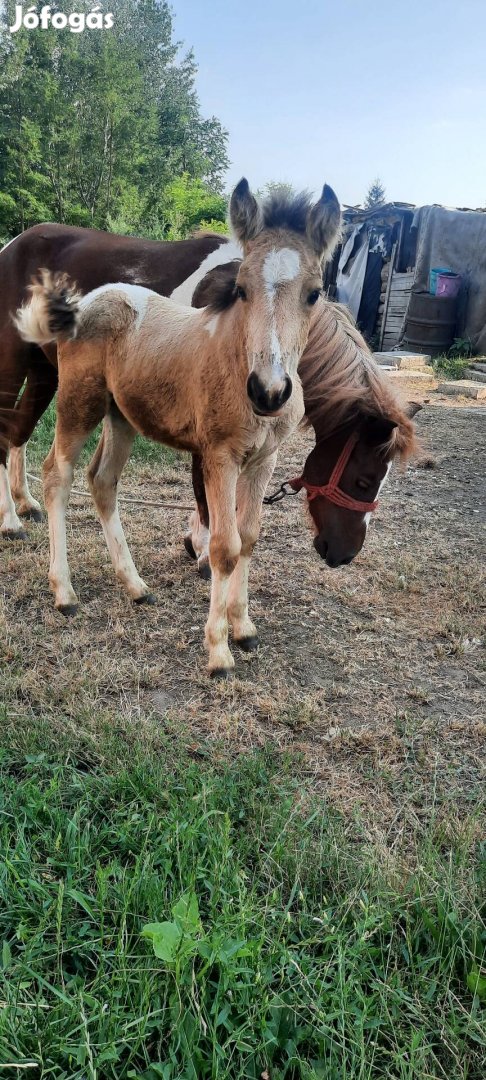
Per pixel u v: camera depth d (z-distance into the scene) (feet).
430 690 10.04
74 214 111.75
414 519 17.17
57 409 11.46
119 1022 4.81
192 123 184.24
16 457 15.38
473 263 40.04
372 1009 5.14
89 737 8.20
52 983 5.32
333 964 5.34
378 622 11.86
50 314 10.28
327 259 8.43
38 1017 4.81
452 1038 4.99
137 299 10.66
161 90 176.35
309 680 10.16
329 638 11.32
